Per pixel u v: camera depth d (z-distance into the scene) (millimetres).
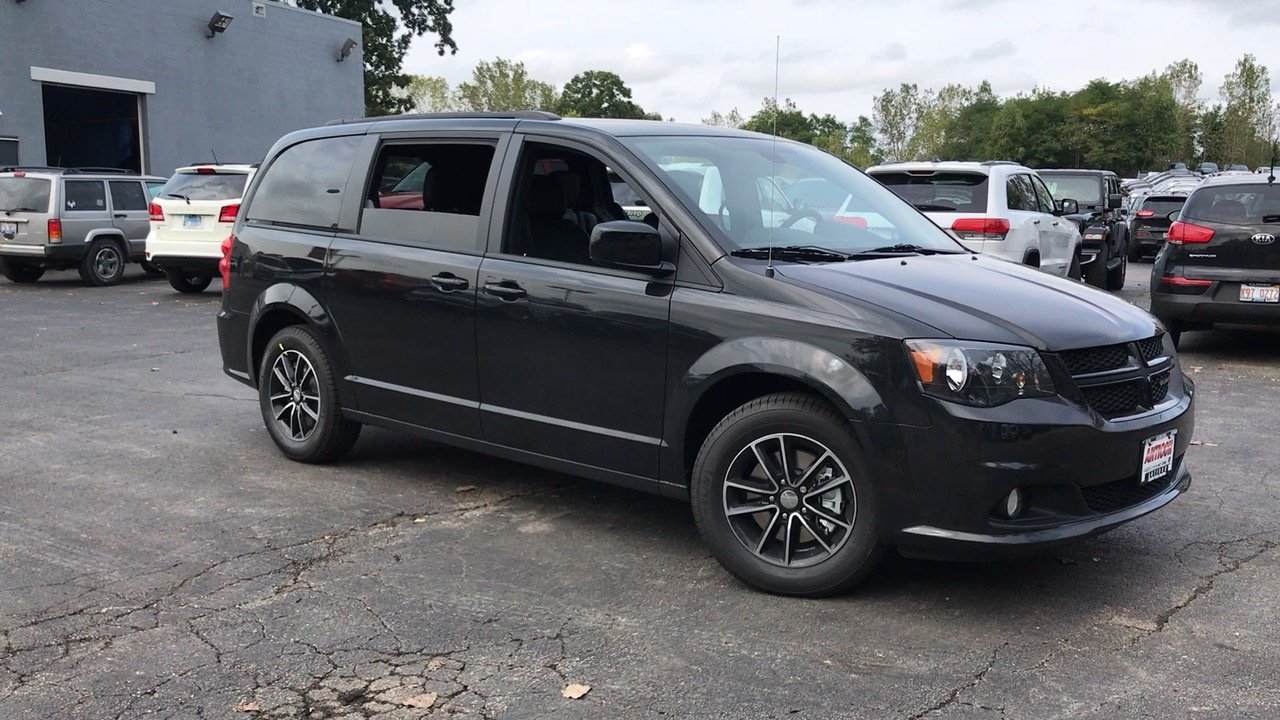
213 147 27703
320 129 6090
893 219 5352
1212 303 9242
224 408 7523
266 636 3834
